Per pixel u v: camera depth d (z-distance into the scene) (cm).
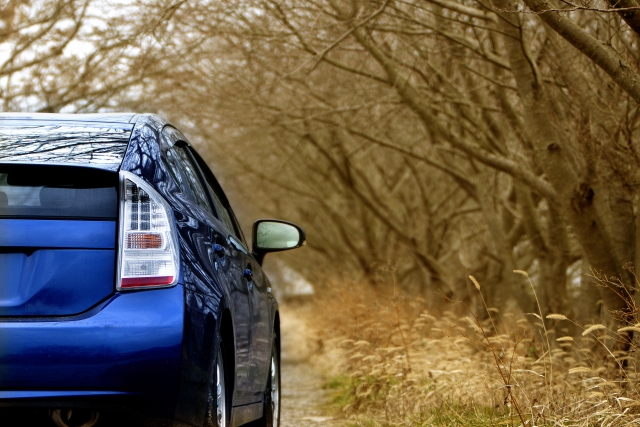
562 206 1198
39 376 496
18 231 519
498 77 1545
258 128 2117
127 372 504
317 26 1511
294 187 3033
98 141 584
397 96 1698
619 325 1139
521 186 1719
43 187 538
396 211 2889
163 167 606
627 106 1184
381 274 2664
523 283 1880
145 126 633
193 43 1647
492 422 895
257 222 904
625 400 805
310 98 1861
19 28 1627
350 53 1830
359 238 3144
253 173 2881
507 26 1181
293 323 4853
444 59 1689
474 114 1683
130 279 520
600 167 1189
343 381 1742
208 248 607
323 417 1354
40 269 516
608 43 923
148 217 538
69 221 528
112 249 526
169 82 1830
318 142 2450
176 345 513
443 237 2692
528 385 972
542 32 1374
